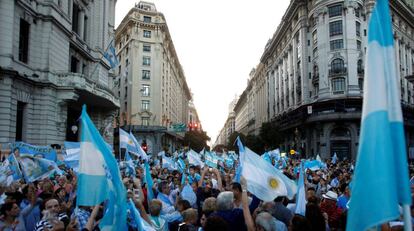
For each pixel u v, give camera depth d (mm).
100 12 43281
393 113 3021
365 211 2762
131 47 70000
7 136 25359
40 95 29906
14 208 5969
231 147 89500
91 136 5453
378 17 3277
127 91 70312
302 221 4484
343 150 54750
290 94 72125
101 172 5359
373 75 3102
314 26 60656
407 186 2783
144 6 75250
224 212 5359
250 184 6312
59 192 8336
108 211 5293
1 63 25625
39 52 30234
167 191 8672
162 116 72438
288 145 73000
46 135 29688
